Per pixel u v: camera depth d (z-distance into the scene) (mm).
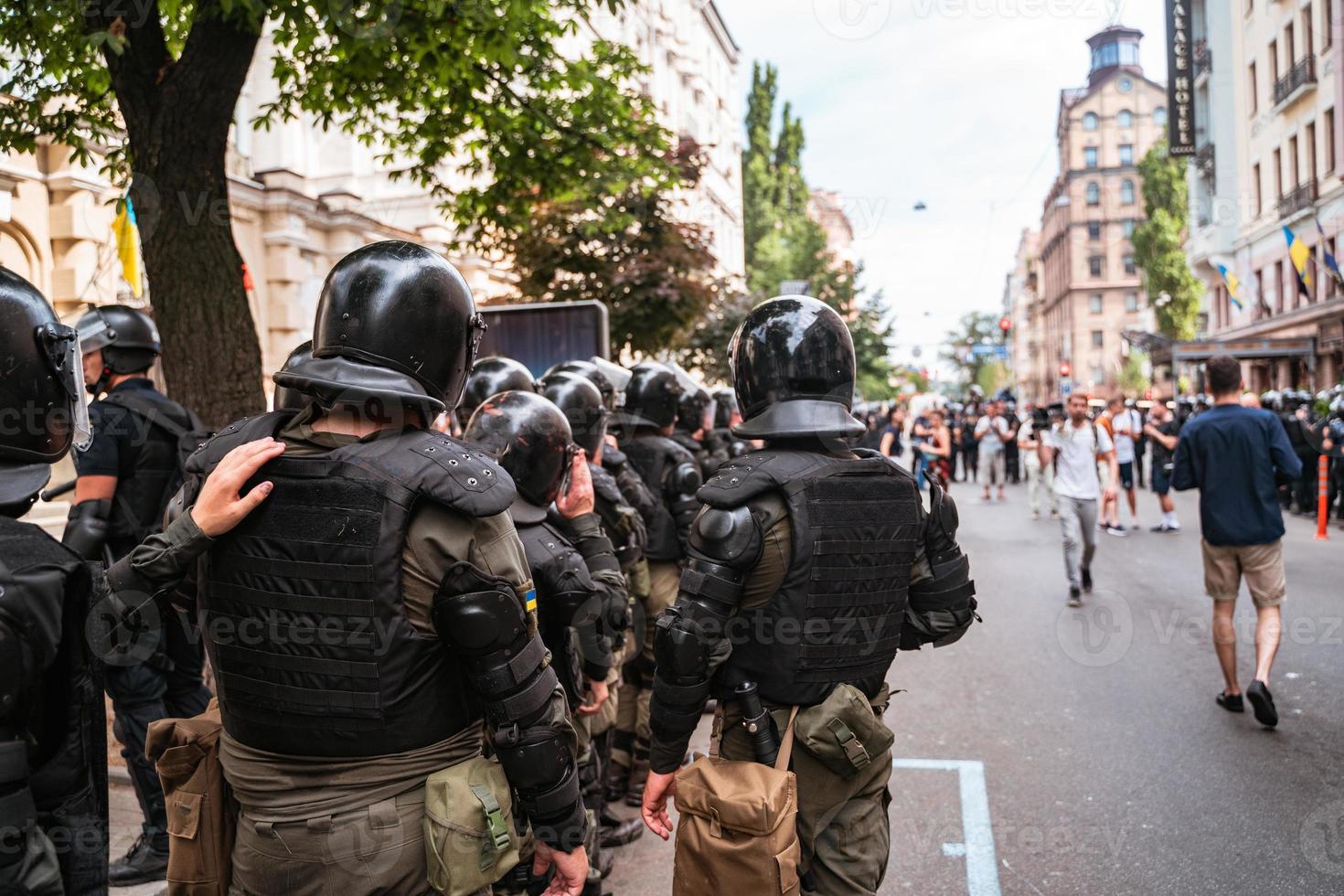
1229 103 26953
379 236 13953
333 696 1526
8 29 4590
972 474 24672
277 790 1572
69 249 8562
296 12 4637
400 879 1542
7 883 1389
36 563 1488
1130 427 12328
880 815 2039
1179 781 3875
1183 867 3146
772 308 2125
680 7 32375
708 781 1816
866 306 21234
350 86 6270
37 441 1622
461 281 1785
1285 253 23422
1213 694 5090
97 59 5266
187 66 4332
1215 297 29844
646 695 4008
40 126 5531
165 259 4430
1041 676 5594
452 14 5297
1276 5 23375
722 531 1923
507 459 2516
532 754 1589
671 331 11922
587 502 2924
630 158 7398
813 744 1912
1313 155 21844
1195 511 14289
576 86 6750
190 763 1688
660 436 4480
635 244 11258
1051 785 3893
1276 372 24172
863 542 2020
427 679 1562
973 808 3693
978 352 49406
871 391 27750
